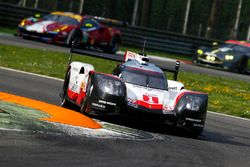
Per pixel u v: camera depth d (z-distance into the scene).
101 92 33.97
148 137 31.97
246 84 76.56
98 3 122.62
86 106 34.75
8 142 24.50
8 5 106.00
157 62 85.19
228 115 49.00
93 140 28.05
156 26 125.31
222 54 95.06
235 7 127.50
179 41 108.81
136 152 26.98
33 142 25.30
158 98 35.53
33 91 45.72
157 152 27.81
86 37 91.62
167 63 87.56
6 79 49.62
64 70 64.19
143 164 24.62
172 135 34.78
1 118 29.02
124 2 124.00
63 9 121.56
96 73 35.16
